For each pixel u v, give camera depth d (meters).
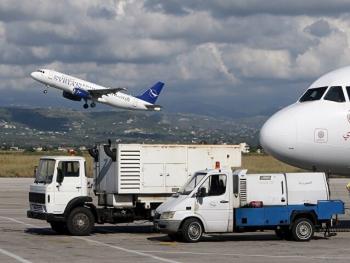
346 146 48.25
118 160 54.25
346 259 38.94
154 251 42.66
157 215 48.66
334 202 49.41
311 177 49.97
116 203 54.84
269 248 44.38
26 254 41.12
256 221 48.38
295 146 48.00
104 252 42.19
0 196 92.50
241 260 38.47
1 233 54.12
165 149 55.44
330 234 51.84
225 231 48.25
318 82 51.31
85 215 52.69
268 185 49.34
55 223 54.53
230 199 48.25
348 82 49.66
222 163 56.84
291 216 48.72
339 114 48.41
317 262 37.75
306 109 48.94
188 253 41.69
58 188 52.53
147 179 55.00
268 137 48.50
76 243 47.34
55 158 53.03
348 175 51.78
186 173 56.00
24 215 68.75
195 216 47.56
